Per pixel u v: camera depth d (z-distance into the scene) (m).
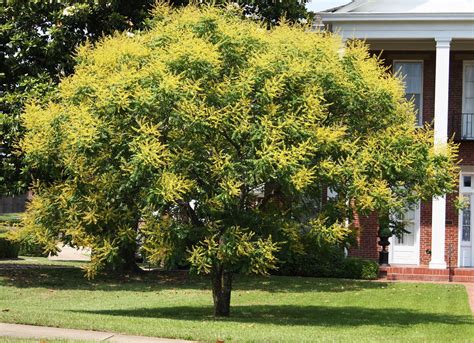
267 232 14.95
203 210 14.55
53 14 23.48
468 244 28.12
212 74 14.57
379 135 15.70
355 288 23.27
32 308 17.17
